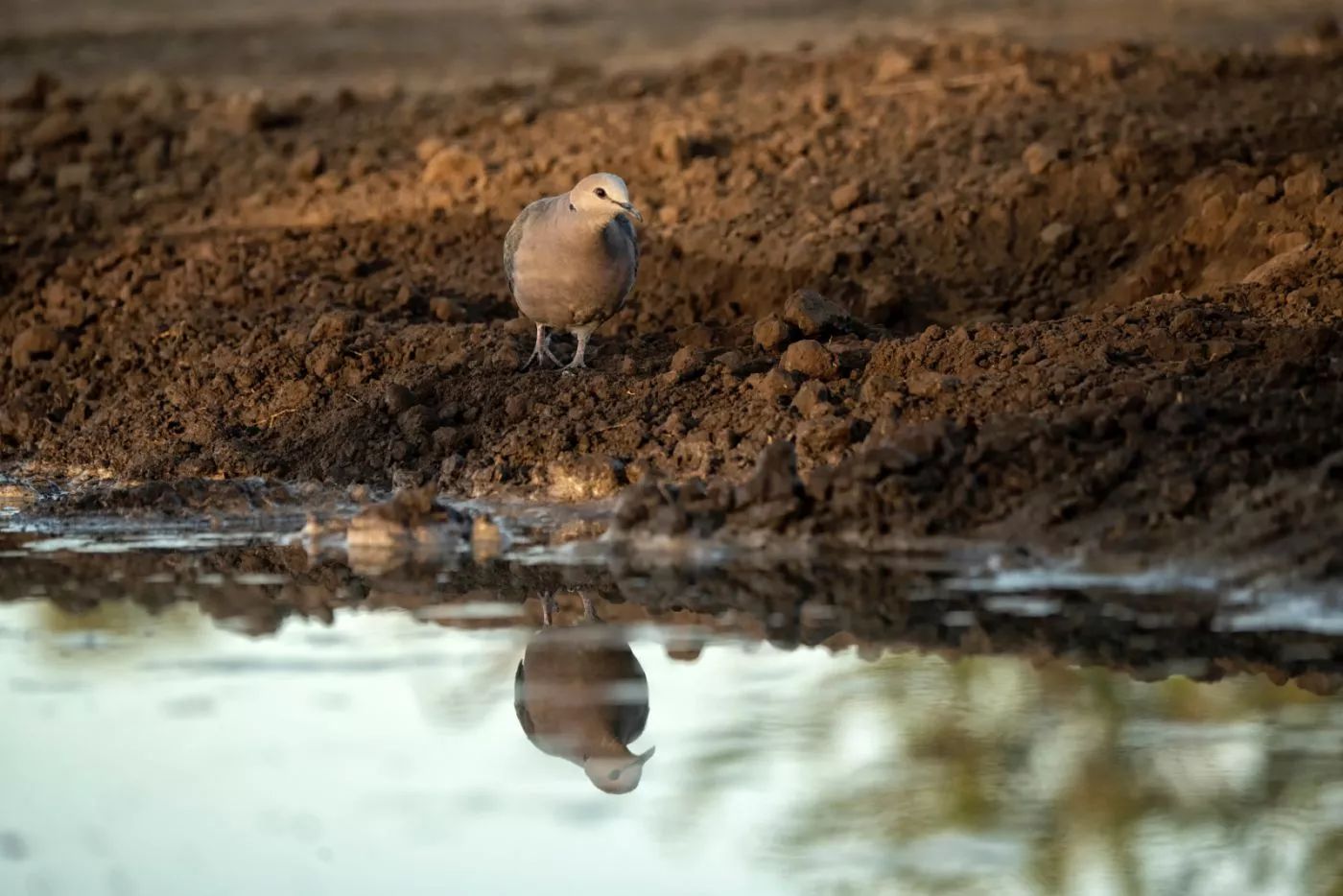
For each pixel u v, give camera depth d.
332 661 11.63
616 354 16.48
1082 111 19.69
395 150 22.62
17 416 17.41
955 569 12.34
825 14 29.98
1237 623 11.23
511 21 31.92
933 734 10.50
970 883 9.44
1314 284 14.75
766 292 17.61
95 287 19.86
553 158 20.88
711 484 13.69
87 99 27.48
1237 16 26.58
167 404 16.94
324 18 33.47
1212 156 17.78
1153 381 13.33
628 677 11.34
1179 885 9.66
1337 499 11.71
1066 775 10.15
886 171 19.06
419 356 16.67
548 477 14.64
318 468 15.53
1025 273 17.22
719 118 21.36
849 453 13.59
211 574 13.69
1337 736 10.12
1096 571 11.98
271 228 20.97
